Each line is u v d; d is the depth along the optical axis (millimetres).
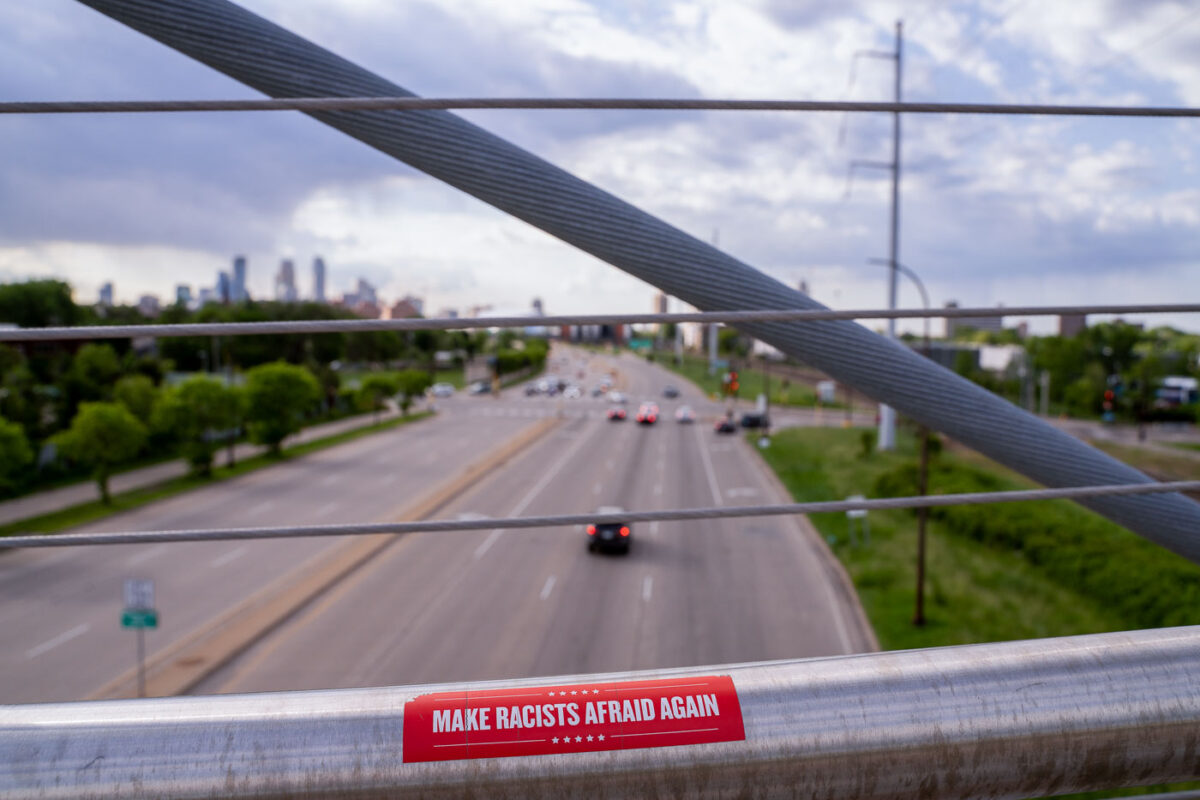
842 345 1410
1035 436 1426
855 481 33094
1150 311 1438
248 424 43312
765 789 827
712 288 1381
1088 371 64375
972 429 1447
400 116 1300
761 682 857
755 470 37312
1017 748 858
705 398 83125
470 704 823
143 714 803
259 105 1184
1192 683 903
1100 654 912
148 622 12773
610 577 19688
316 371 60156
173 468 35188
